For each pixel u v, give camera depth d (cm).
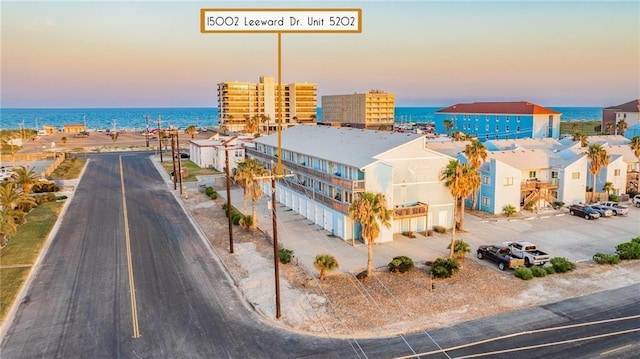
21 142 15488
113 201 6794
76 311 3259
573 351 2658
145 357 2683
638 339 2778
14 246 4609
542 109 13238
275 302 3303
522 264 3931
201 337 2895
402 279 3744
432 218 5197
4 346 2797
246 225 5228
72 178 8812
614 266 4006
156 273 3966
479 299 3375
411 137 5141
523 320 3044
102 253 4475
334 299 3397
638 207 6262
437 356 2630
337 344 2784
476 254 4356
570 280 3716
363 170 4662
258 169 5144
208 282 3766
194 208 6338
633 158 7200
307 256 4328
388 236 4791
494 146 7794
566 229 5203
